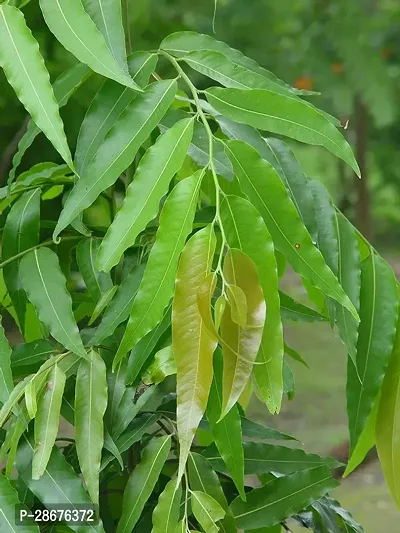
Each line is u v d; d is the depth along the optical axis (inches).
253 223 27.4
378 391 35.1
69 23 28.2
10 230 38.1
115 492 41.1
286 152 34.8
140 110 29.7
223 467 37.0
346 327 33.7
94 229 41.1
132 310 27.6
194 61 31.6
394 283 35.6
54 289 33.2
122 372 34.8
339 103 116.7
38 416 31.3
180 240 27.1
